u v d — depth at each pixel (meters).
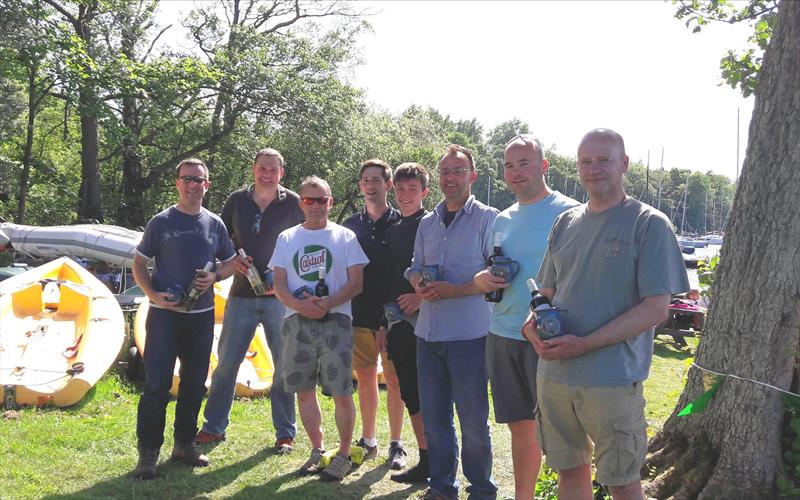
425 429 4.10
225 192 26.75
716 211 86.25
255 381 6.70
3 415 5.41
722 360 3.45
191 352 4.62
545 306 2.81
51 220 25.78
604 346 2.72
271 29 25.56
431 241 4.14
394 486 4.49
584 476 3.00
